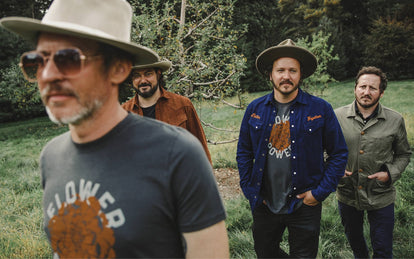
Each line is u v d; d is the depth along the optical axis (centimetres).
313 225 203
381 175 225
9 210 421
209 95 460
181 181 90
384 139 229
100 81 94
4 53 1376
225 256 96
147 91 270
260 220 222
